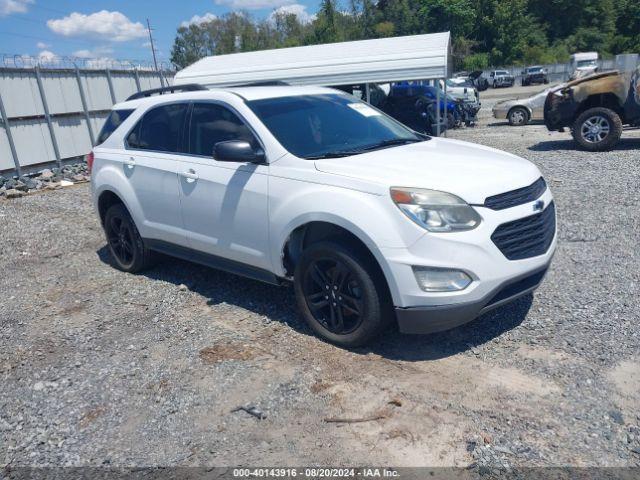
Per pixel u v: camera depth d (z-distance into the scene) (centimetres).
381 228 371
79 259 688
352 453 303
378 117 538
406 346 411
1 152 1281
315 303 426
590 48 8062
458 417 326
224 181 469
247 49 8806
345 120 502
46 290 587
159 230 546
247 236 458
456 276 361
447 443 305
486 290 366
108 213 613
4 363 431
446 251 359
